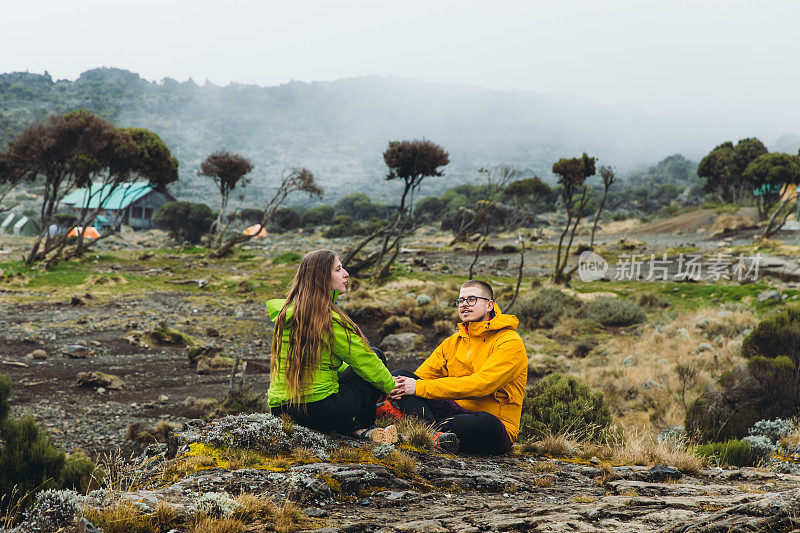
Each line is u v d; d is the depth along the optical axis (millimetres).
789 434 8211
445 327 21125
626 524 2238
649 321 22078
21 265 33781
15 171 33688
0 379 7383
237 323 23344
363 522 2232
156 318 23156
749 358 11195
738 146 73625
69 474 6461
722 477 4141
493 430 4082
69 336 19031
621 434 8398
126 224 88250
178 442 3373
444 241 64312
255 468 2955
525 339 20547
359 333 3586
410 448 3758
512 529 2184
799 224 48406
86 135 33656
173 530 2090
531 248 50281
